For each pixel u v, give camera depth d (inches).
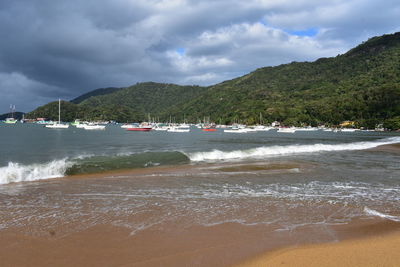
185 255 236.7
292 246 256.7
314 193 461.4
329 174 647.1
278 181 560.7
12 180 537.0
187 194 445.1
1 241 258.2
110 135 3211.1
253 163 808.3
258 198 425.1
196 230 293.7
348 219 333.1
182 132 4672.7
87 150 1320.1
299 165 774.5
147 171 669.3
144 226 303.0
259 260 227.9
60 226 298.8
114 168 711.7
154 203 389.7
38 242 258.5
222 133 4544.8
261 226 307.1
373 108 7091.5
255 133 4808.1
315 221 325.1
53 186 490.9
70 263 221.0
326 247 254.2
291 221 324.5
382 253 241.9
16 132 3270.2
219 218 331.9
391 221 328.5
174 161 850.1
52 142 1857.8
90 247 250.2
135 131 4677.7
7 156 994.7
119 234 280.4
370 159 945.5
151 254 238.2
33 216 328.8
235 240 269.4
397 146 1573.6
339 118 7568.9
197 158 920.3
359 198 431.2
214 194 447.8
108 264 220.1
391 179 595.5
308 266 217.2
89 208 362.9
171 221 319.3
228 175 619.5
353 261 225.6
